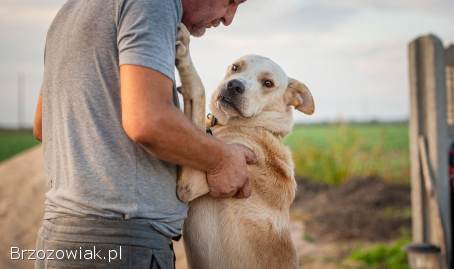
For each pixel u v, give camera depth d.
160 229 1.87
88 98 1.79
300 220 7.91
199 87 2.11
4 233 5.04
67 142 1.81
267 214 2.40
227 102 2.67
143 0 1.73
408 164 11.32
